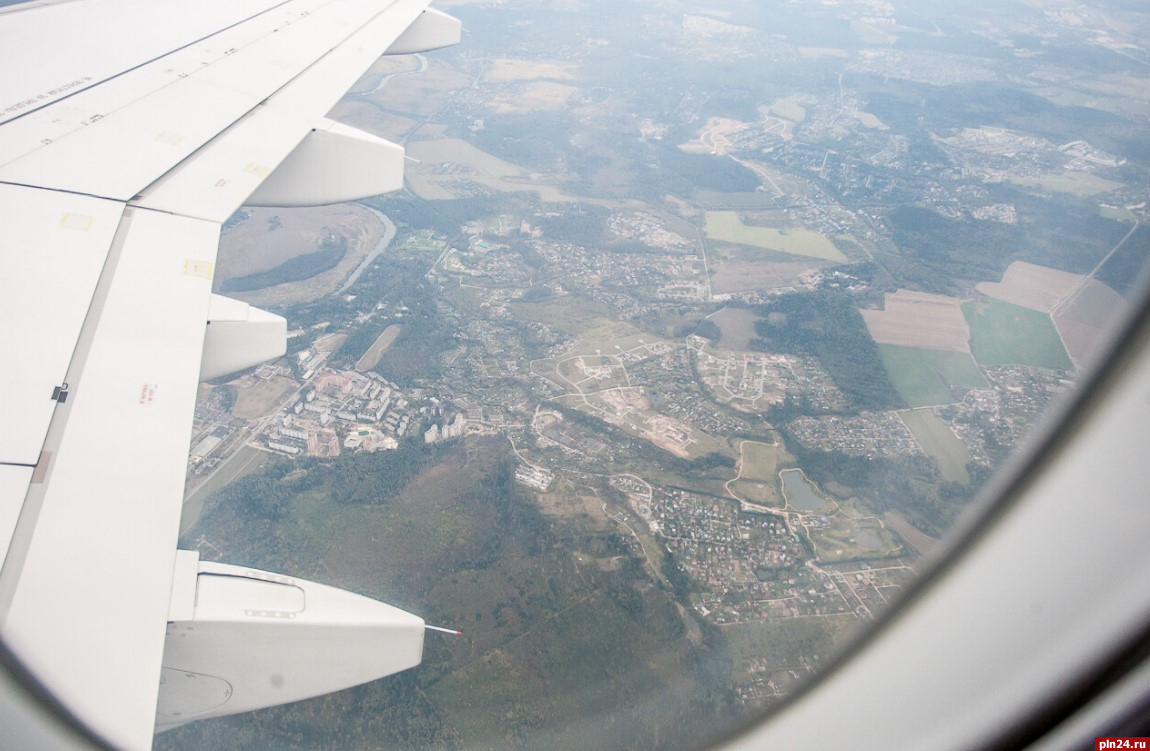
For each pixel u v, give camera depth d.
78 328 6.93
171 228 8.54
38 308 7.04
